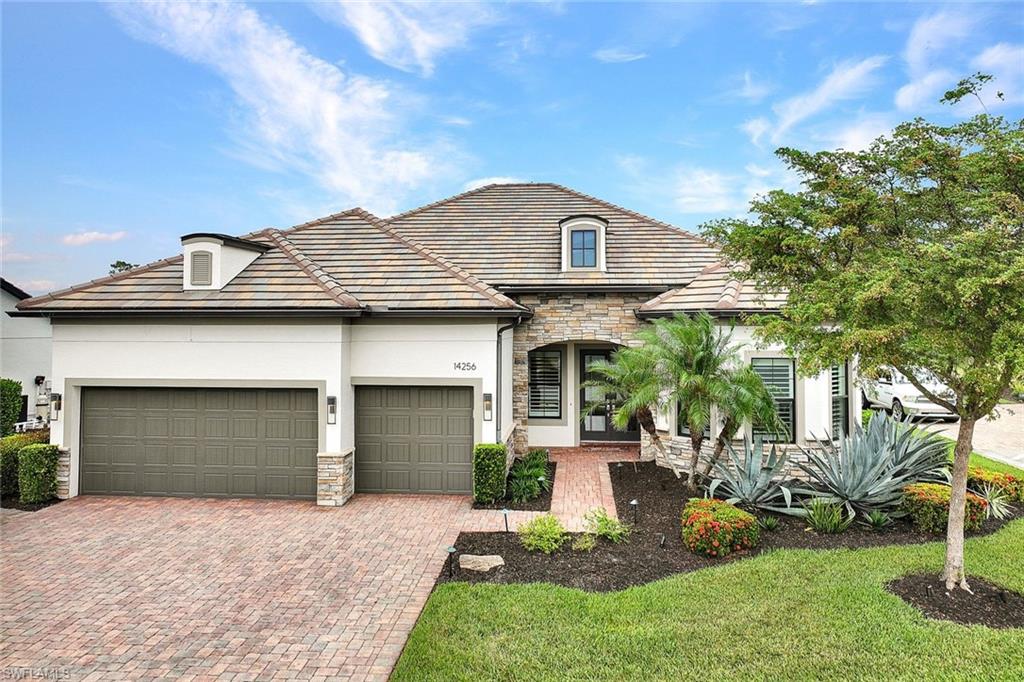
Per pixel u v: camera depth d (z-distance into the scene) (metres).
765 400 10.95
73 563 8.30
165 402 11.72
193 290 11.70
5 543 9.12
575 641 5.85
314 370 11.33
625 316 15.40
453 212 18.75
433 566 8.13
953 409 6.86
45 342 20.69
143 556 8.56
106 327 11.62
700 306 13.13
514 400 15.52
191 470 11.67
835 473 9.76
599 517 9.19
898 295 5.80
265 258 12.73
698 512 8.73
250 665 5.70
